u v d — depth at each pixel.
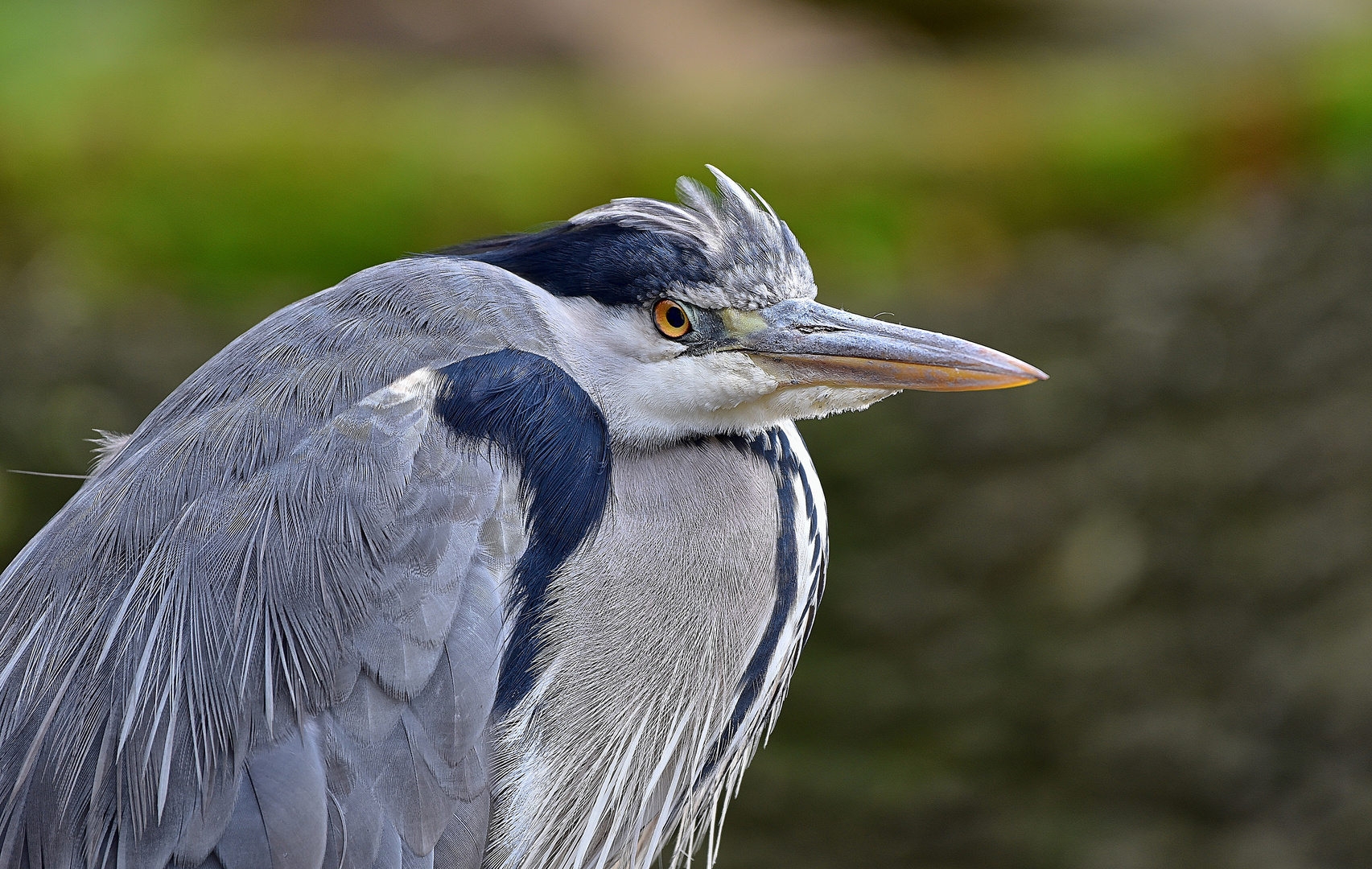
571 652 4.48
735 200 4.95
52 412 11.93
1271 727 9.41
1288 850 8.70
